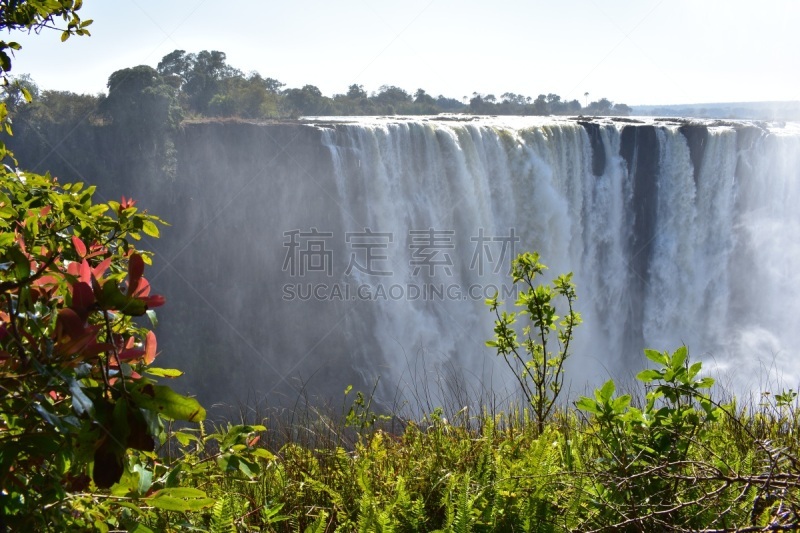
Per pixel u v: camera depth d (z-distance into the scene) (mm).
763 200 30781
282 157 29594
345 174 27625
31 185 2842
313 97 54375
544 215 27469
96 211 2869
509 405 5289
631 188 29578
